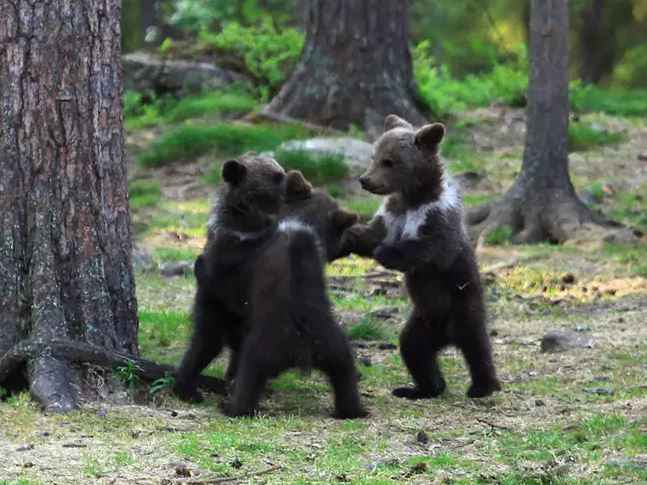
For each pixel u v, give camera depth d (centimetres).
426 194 1372
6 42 1284
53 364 1249
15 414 1186
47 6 1281
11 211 1299
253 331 1216
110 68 1313
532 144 2550
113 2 1311
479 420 1212
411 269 1343
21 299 1299
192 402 1281
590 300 1972
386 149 1377
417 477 1011
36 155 1292
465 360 1371
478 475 1013
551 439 1118
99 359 1272
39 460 1038
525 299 1972
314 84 3372
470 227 2544
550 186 2534
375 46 3344
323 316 1215
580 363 1505
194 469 1016
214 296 1258
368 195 2803
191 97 3700
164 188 2961
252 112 3422
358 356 1560
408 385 1411
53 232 1294
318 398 1324
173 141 3139
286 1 5209
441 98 3572
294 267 1216
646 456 1054
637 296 1992
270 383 1377
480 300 1371
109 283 1320
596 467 1033
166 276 2158
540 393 1351
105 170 1315
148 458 1051
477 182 2917
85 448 1079
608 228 2486
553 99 2530
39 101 1287
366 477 1000
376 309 1862
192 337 1280
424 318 1368
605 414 1223
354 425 1180
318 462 1046
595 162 3064
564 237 2469
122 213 1332
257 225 1245
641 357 1527
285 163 2897
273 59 3766
